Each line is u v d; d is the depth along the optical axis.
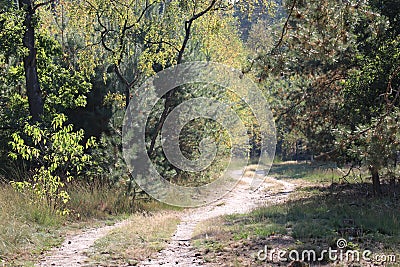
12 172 18.30
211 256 9.77
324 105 18.38
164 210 20.11
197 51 25.48
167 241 11.71
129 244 11.27
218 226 13.58
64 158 14.84
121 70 22.44
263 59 8.70
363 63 16.94
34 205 14.04
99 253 10.35
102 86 21.80
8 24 19.12
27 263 9.45
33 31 19.94
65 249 11.06
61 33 23.17
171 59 23.20
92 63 21.08
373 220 12.59
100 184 19.22
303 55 8.20
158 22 22.97
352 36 8.17
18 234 11.24
